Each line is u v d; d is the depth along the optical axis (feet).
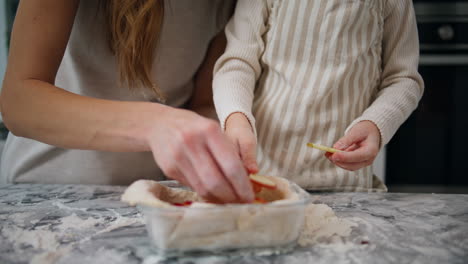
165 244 1.72
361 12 2.86
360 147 2.62
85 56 3.15
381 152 5.64
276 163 3.05
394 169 5.86
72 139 2.16
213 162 1.72
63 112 2.15
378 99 2.98
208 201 1.86
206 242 1.72
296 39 2.96
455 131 5.71
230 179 1.71
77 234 2.03
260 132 3.12
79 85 3.23
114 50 3.06
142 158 3.47
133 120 1.97
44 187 3.07
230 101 2.76
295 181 3.02
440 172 5.80
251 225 1.70
